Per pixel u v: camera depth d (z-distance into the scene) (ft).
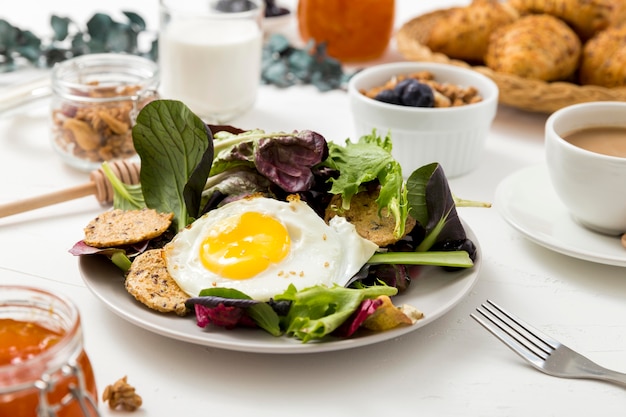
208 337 1.61
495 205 2.12
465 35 2.91
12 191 2.29
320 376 1.66
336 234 1.80
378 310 1.61
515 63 2.71
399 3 4.05
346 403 1.61
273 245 1.75
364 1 3.06
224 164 1.98
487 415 1.59
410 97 2.42
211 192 1.95
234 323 1.64
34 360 1.29
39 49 2.98
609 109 2.14
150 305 1.69
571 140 2.09
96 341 1.73
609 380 1.66
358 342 1.61
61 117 2.37
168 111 1.89
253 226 1.77
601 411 1.60
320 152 1.91
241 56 2.66
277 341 1.62
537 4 2.93
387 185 1.85
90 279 1.77
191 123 1.88
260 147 1.91
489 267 2.02
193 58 2.64
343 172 1.93
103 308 1.83
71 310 1.37
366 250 1.78
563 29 2.80
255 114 2.77
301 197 1.89
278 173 1.90
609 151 2.05
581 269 2.02
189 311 1.70
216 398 1.61
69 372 1.31
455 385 1.65
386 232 1.85
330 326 1.59
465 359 1.72
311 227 1.79
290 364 1.69
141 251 1.83
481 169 2.48
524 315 1.85
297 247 1.77
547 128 2.06
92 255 1.84
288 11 3.43
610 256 1.91
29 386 1.29
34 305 1.43
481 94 2.58
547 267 2.02
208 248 1.76
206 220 1.81
